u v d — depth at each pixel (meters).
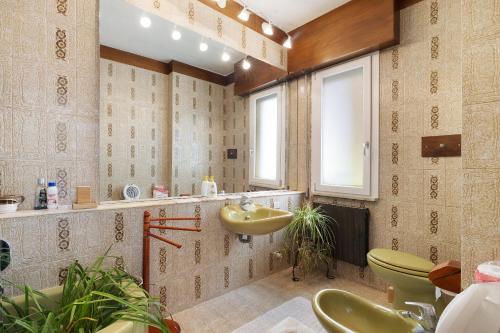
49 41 1.35
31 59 1.30
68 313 0.86
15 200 1.23
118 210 1.48
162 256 1.68
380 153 2.11
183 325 1.64
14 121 1.27
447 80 1.78
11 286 1.16
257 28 2.38
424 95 1.88
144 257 1.51
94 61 1.49
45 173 1.35
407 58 1.96
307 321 1.70
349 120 2.32
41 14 1.33
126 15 1.67
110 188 1.72
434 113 1.83
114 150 1.73
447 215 1.78
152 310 1.15
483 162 0.77
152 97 1.93
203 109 2.26
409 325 0.99
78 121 1.44
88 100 1.47
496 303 0.53
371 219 2.17
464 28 0.80
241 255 2.15
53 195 1.33
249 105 2.56
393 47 2.03
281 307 1.86
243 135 2.53
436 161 1.83
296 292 2.09
